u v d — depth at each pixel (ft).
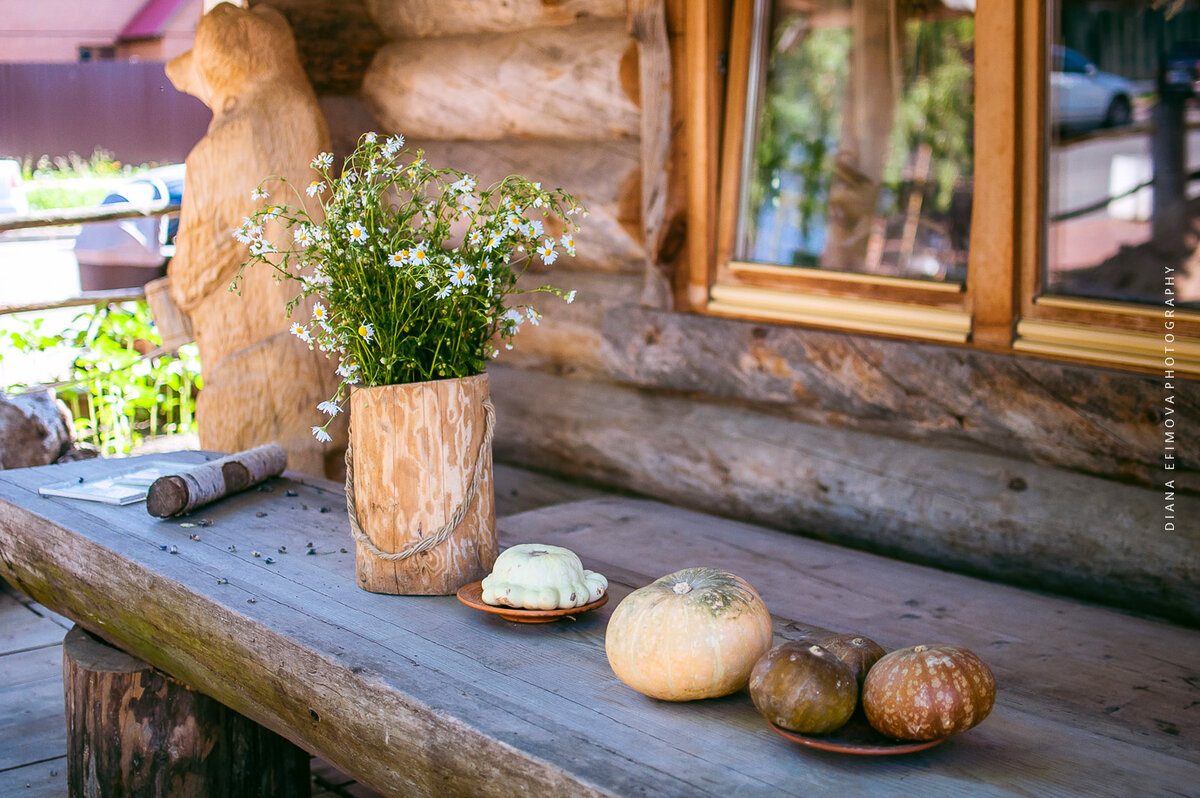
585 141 15.10
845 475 12.25
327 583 8.18
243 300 15.20
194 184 14.83
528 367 16.35
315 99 15.60
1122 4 10.62
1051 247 11.10
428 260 7.36
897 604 9.66
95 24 34.09
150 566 8.54
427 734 6.12
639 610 6.14
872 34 12.34
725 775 5.33
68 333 21.86
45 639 14.94
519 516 12.28
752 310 13.33
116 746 9.29
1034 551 10.75
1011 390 10.99
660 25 13.15
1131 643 8.80
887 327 12.12
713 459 13.51
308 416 15.46
